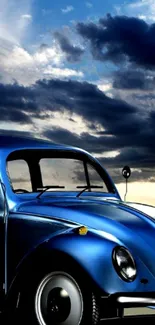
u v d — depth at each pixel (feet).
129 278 21.81
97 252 21.81
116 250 21.83
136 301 21.66
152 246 22.41
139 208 24.48
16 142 25.64
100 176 26.78
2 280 23.53
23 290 23.00
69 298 21.97
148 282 21.98
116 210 23.68
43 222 22.91
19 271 23.00
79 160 26.61
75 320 21.86
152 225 23.03
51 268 22.29
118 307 21.68
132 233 22.44
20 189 24.84
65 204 23.81
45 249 22.35
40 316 22.36
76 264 21.83
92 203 24.21
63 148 26.43
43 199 24.70
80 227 22.25
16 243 23.25
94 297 21.79
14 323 23.71
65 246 22.07
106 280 21.63
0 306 23.59
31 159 25.63
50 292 22.26
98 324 21.95
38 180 25.63
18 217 23.52
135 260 22.06
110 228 22.48
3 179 24.40
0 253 23.73
